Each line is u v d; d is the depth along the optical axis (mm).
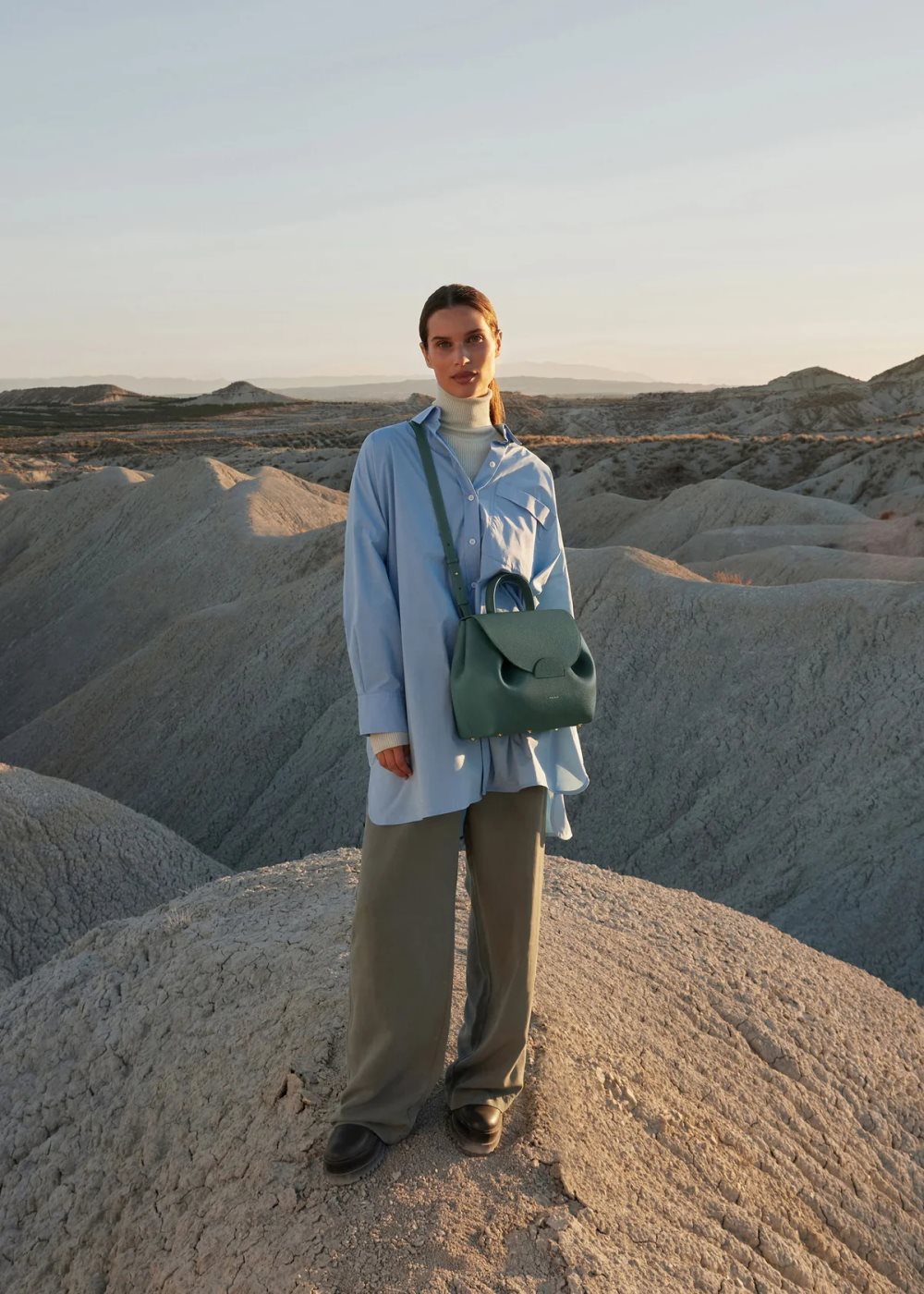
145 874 13531
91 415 166375
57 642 37062
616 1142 3021
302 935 4031
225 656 25844
